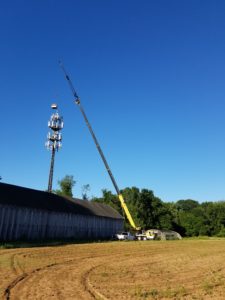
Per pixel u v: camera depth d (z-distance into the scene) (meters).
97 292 15.16
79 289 15.64
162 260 30.16
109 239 65.12
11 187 52.75
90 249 38.50
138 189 98.94
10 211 47.09
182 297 14.73
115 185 68.31
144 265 25.95
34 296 13.76
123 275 20.42
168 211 99.38
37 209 52.03
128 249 41.34
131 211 94.75
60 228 57.28
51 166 80.69
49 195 61.38
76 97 67.25
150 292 15.37
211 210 103.44
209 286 17.41
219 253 39.09
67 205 62.31
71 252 33.81
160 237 75.81
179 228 103.56
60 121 82.19
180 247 48.28
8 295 13.76
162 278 19.81
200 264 27.75
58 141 81.81
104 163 67.69
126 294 14.93
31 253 30.48
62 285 16.41
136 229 68.56
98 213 69.31
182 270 23.73
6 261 24.17
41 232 52.72
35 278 17.95
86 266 23.98
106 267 23.94
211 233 102.31
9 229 46.59
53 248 37.06
